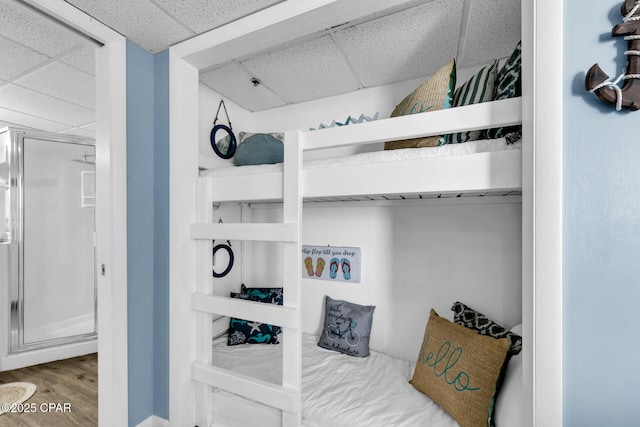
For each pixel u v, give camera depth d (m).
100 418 1.42
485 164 0.96
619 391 0.75
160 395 1.56
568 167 0.79
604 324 0.76
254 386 1.34
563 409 0.80
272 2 1.25
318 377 1.64
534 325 0.82
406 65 1.82
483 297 1.75
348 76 1.95
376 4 1.17
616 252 0.75
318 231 2.23
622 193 0.75
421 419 1.27
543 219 0.81
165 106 1.58
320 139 1.23
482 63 1.78
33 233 2.68
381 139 1.13
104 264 1.42
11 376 2.27
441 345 1.43
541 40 0.81
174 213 1.53
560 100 0.79
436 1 1.30
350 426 1.26
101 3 1.25
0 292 2.39
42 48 1.71
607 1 0.75
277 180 1.36
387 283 2.00
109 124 1.41
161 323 1.57
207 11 1.30
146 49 1.58
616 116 0.75
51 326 2.77
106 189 1.42
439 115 1.04
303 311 2.29
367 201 2.02
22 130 2.57
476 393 1.21
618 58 0.74
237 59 1.76
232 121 2.36
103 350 1.42
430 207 1.88
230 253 2.27
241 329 2.10
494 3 1.27
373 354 1.92
